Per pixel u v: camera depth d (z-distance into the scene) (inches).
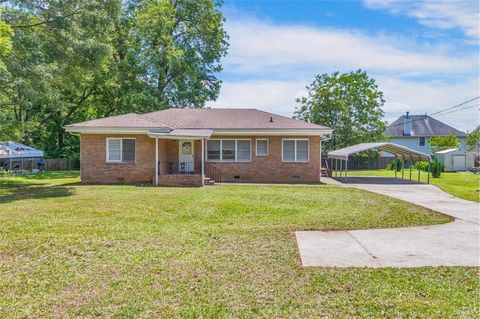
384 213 455.2
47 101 817.5
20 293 197.6
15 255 267.0
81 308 178.9
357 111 1560.0
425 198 607.5
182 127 900.0
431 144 1931.6
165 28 1341.0
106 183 844.6
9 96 785.6
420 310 175.0
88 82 1232.8
